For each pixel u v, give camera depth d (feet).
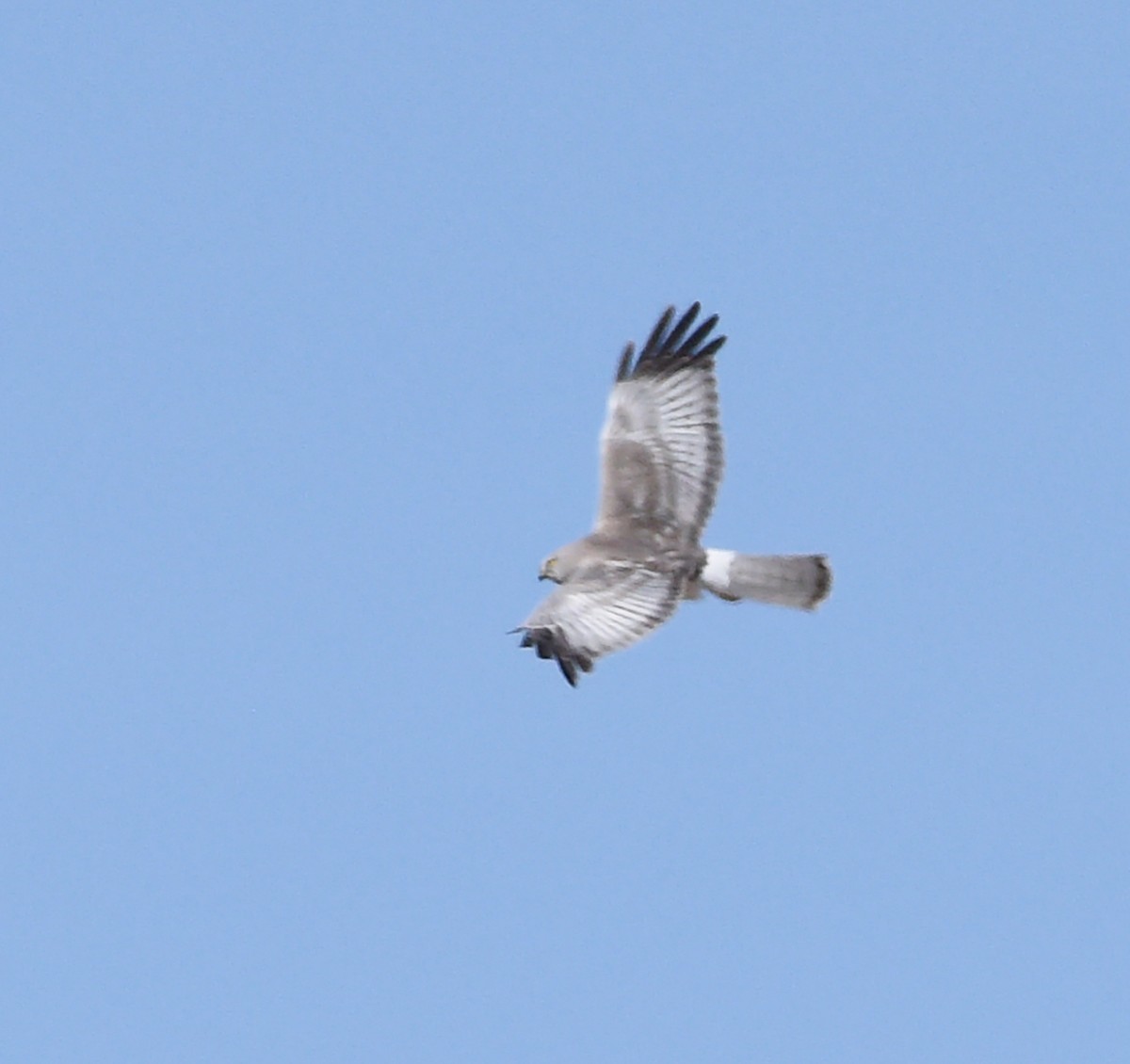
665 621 85.97
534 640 84.28
